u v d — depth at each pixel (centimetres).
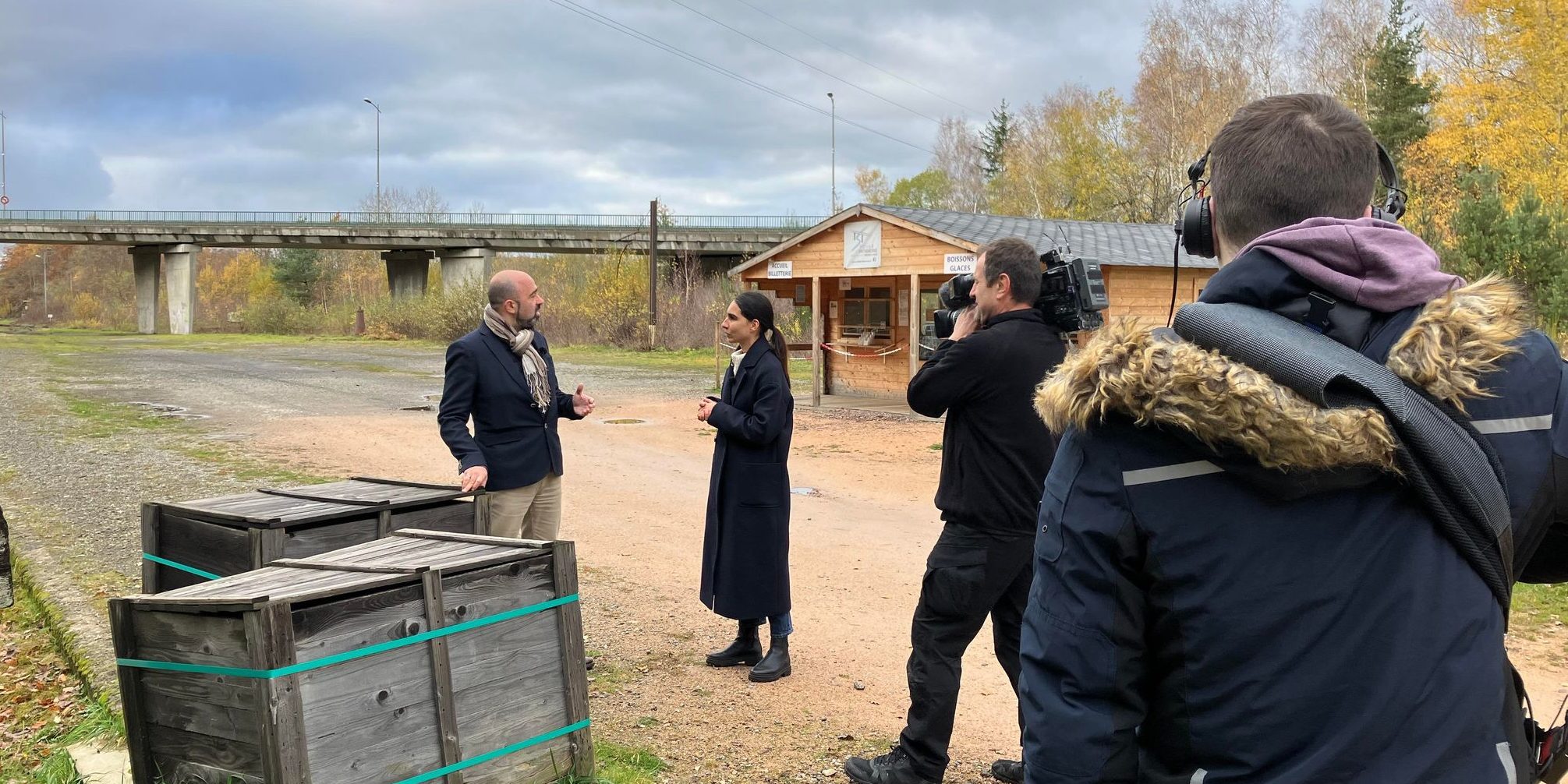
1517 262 1795
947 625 346
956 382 329
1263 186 144
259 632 258
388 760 281
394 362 2950
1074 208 5159
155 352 3494
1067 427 150
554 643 325
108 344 4212
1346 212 143
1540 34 3164
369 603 279
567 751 327
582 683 330
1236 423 125
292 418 1547
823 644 532
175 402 1798
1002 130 7644
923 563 711
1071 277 333
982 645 546
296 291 7194
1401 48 3769
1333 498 131
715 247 4978
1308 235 132
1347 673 129
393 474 1059
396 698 284
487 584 307
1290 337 128
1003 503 331
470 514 429
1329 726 130
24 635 545
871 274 1609
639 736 403
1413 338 128
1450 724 126
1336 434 121
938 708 346
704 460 1188
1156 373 131
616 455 1212
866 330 1864
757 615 472
